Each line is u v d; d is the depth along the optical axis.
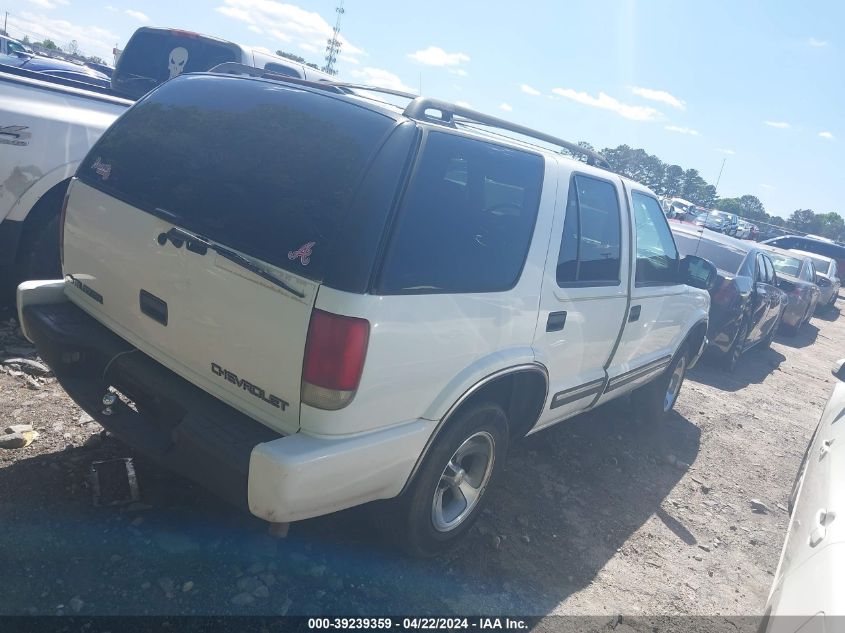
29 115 4.45
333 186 2.52
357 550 3.19
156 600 2.62
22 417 3.69
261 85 3.08
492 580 3.25
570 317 3.60
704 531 4.32
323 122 2.75
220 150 2.86
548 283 3.36
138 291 2.93
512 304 3.10
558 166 3.50
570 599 3.26
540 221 3.29
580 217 3.65
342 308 2.34
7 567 2.61
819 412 8.09
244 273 2.52
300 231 2.47
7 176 4.41
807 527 2.56
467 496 3.35
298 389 2.42
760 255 8.99
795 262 14.66
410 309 2.54
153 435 2.81
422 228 2.62
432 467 2.93
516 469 4.48
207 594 2.71
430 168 2.67
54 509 2.99
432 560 3.28
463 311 2.80
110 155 3.23
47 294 3.34
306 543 3.15
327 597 2.86
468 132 2.99
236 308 2.55
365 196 2.46
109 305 3.12
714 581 3.76
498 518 3.81
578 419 5.68
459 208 2.80
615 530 4.04
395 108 2.91
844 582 2.00
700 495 4.85
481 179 2.95
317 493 2.43
